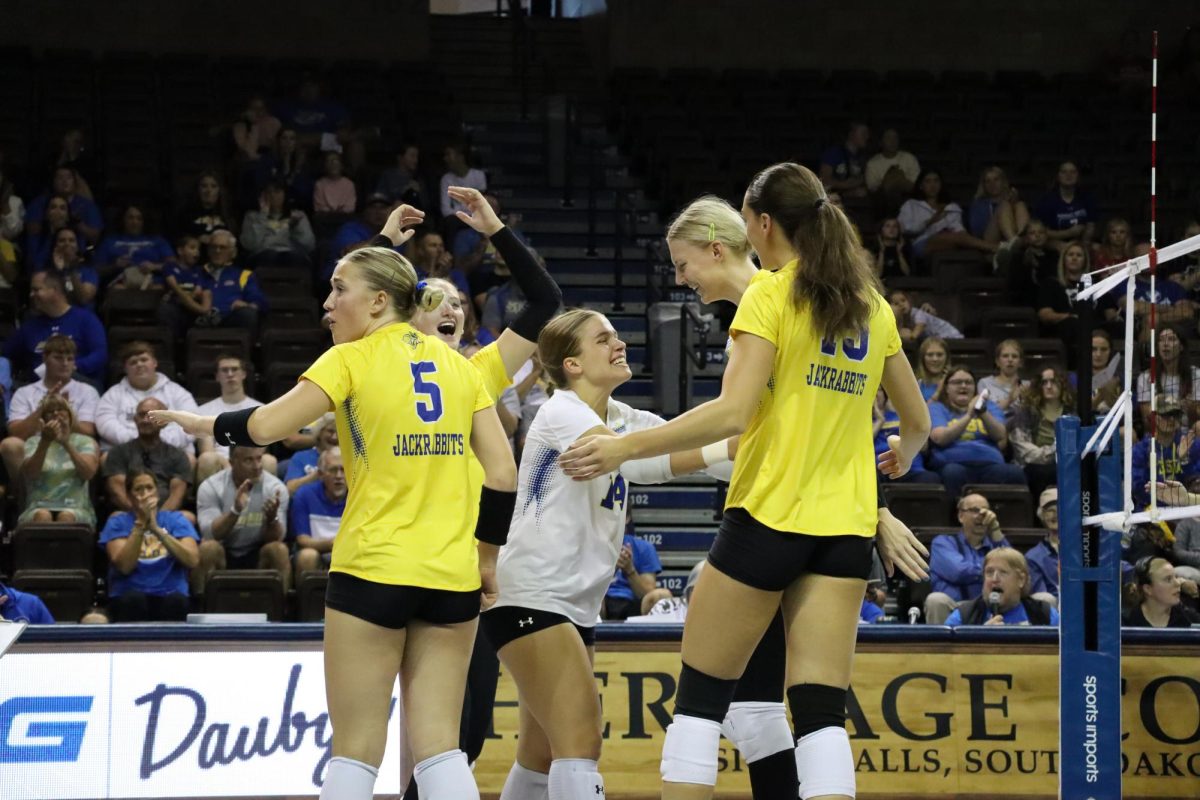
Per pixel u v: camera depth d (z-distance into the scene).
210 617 5.41
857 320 3.38
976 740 5.20
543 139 14.88
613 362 4.11
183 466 8.48
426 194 13.29
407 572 3.43
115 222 12.04
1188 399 6.16
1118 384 9.51
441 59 16.89
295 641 5.00
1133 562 7.70
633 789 5.10
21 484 8.45
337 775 3.39
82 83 14.09
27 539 7.84
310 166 13.50
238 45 15.81
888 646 5.21
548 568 3.92
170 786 4.88
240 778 4.93
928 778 5.17
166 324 10.67
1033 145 14.91
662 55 16.41
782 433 3.36
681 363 10.74
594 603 4.04
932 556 7.78
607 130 15.72
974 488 9.12
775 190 3.47
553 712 3.92
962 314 12.12
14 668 4.83
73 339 10.09
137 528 7.55
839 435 3.40
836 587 3.37
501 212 12.91
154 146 13.32
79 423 8.88
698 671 3.44
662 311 11.73
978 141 14.88
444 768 3.42
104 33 15.49
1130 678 5.25
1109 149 14.98
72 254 10.95
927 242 13.29
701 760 3.39
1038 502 9.40
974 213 13.58
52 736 4.83
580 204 14.26
